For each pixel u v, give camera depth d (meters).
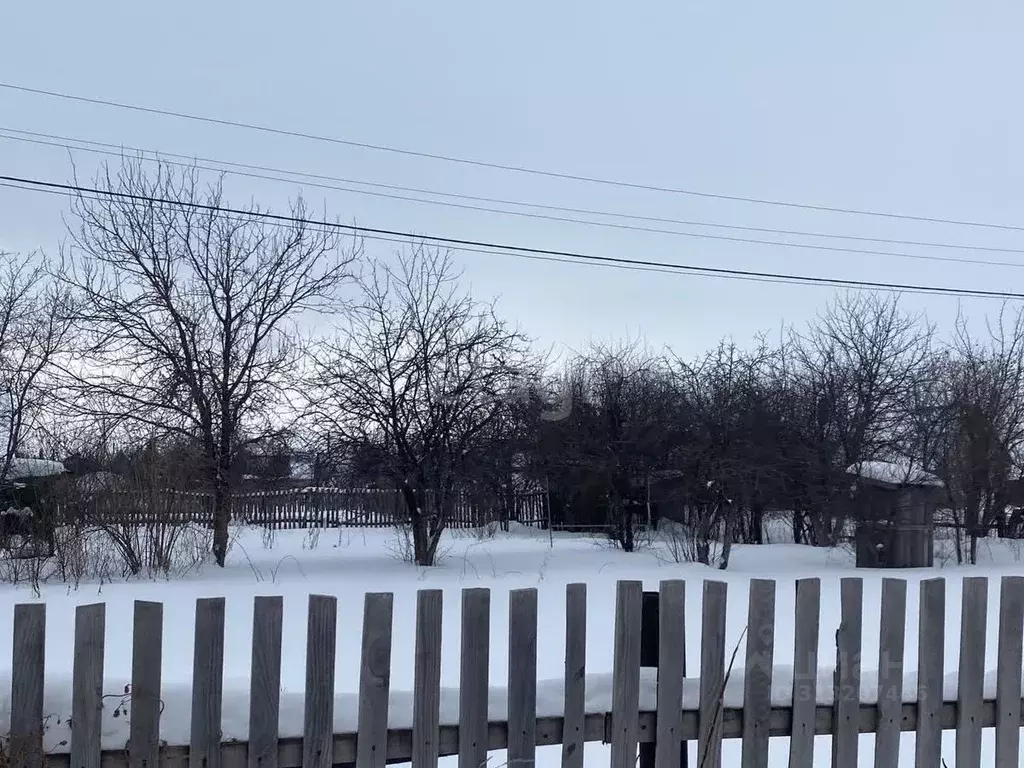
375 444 16.05
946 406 20.48
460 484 16.55
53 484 13.91
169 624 9.35
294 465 17.56
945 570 16.56
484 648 3.17
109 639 8.45
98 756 2.83
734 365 19.34
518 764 3.17
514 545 19.44
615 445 19.34
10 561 13.12
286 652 7.64
